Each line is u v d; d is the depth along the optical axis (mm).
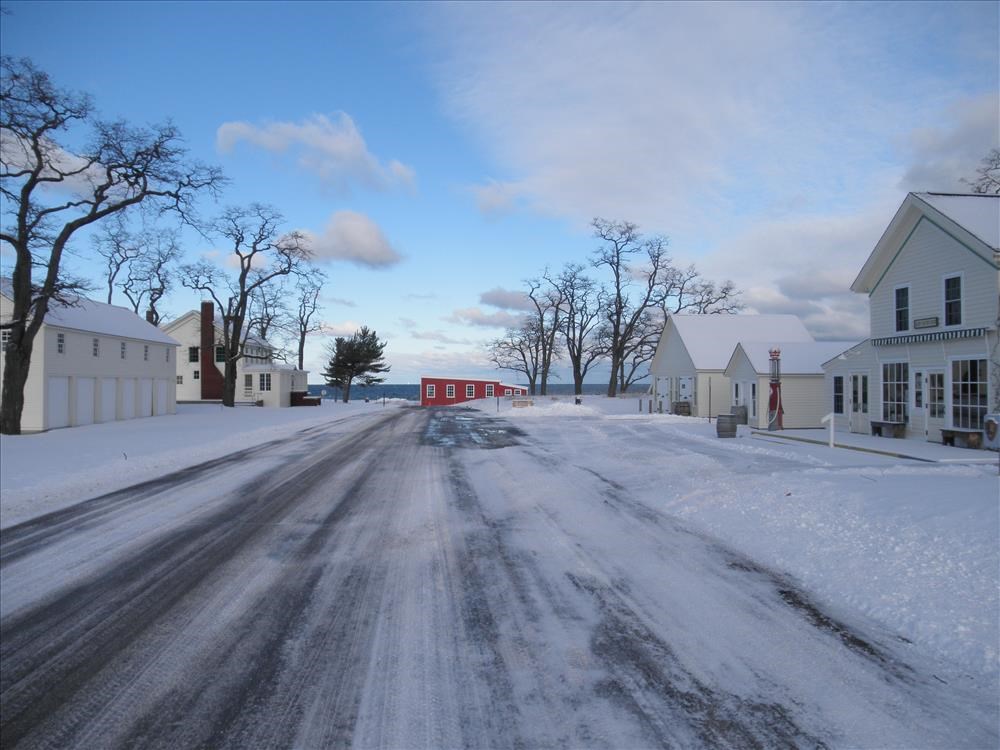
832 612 5449
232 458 16734
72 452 18078
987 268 16250
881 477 10711
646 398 54906
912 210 18875
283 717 3811
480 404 57500
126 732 3648
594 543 7797
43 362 27750
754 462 14375
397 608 5656
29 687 4207
